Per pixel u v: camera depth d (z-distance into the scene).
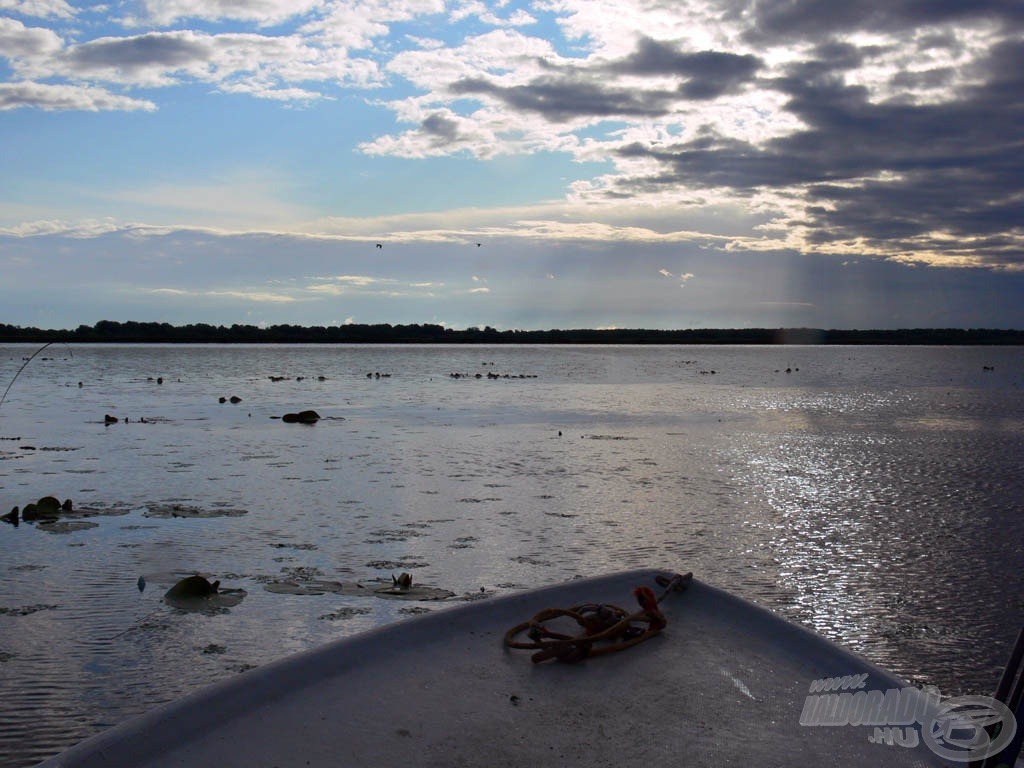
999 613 8.96
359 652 3.62
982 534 12.16
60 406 32.16
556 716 3.27
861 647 8.06
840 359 111.81
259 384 47.00
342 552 10.92
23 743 6.10
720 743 3.13
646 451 20.47
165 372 60.12
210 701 3.14
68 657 7.51
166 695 6.80
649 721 3.26
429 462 18.48
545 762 2.98
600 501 14.27
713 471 17.52
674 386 48.47
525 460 18.88
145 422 26.39
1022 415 30.80
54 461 18.27
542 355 118.88
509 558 10.75
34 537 11.54
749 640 3.97
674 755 3.05
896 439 23.16
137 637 7.95
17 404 33.06
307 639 7.96
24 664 7.34
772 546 11.45
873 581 10.01
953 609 9.09
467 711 3.28
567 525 12.51
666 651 3.83
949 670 7.58
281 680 3.35
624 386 48.06
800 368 78.94
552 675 3.59
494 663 3.68
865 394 42.44
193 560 10.50
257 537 11.64
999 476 17.02
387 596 9.16
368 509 13.48
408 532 11.98
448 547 11.23
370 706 3.27
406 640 3.78
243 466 17.77
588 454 19.89
